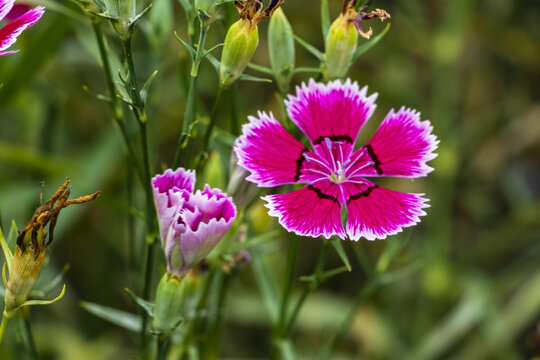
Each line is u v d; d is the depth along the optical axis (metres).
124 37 0.28
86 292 0.40
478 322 0.40
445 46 0.40
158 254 0.33
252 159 0.29
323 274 0.30
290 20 0.41
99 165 0.39
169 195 0.28
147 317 0.30
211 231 0.28
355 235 0.28
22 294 0.28
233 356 0.41
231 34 0.29
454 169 0.40
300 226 0.28
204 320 0.33
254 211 0.33
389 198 0.29
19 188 0.38
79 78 0.41
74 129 0.41
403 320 0.41
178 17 0.40
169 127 0.41
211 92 0.40
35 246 0.27
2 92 0.35
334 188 0.29
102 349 0.38
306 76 0.41
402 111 0.30
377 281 0.33
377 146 0.29
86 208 0.40
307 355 0.40
